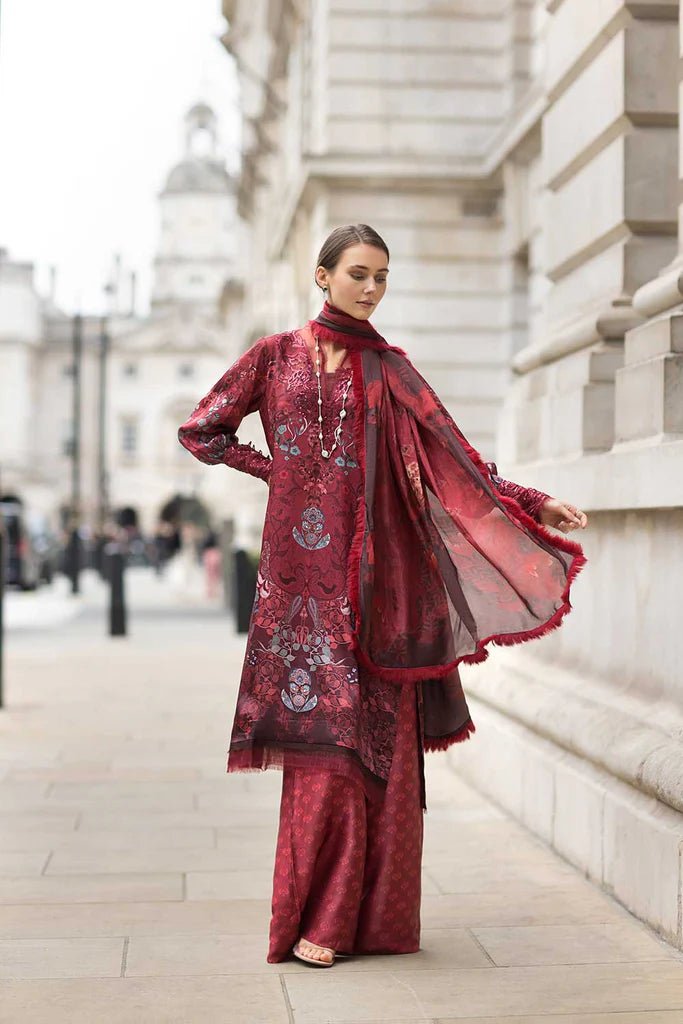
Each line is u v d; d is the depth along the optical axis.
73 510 40.88
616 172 4.77
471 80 13.77
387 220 13.70
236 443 3.22
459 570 3.18
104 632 15.05
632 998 2.89
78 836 4.56
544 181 5.68
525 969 3.09
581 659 4.55
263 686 3.05
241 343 34.56
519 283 13.48
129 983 2.98
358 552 3.05
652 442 3.82
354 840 3.08
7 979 3.02
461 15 13.73
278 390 3.13
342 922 3.09
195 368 77.69
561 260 5.46
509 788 4.80
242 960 3.15
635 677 4.01
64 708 8.10
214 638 14.02
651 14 4.68
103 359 42.62
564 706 4.33
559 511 3.13
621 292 4.77
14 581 26.09
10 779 5.66
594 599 4.41
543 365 5.43
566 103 5.35
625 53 4.67
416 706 3.16
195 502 70.12
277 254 19.33
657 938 3.35
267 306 22.80
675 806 3.33
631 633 4.05
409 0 13.73
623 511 4.11
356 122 13.72
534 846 4.34
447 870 4.04
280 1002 2.85
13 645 13.11
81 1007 2.83
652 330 3.95
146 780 5.65
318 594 3.06
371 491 3.05
